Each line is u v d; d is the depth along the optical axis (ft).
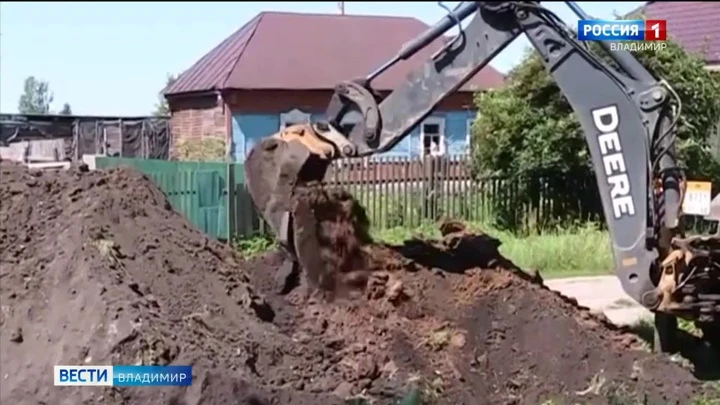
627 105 29.55
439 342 30.14
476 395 28.25
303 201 32.60
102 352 25.90
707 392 28.04
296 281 33.14
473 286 32.48
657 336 30.86
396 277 32.76
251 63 104.99
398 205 67.67
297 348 28.94
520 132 67.67
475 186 69.97
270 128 104.42
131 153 98.68
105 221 30.58
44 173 33.83
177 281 29.50
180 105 108.58
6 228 31.30
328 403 25.64
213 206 58.80
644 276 29.01
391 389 27.48
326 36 112.16
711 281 28.37
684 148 54.60
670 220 29.14
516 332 30.66
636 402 27.27
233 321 28.99
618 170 29.50
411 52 31.96
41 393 26.04
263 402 25.09
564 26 30.32
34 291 28.78
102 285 27.50
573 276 54.08
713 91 57.88
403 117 32.17
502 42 31.09
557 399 27.94
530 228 67.31
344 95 32.76
